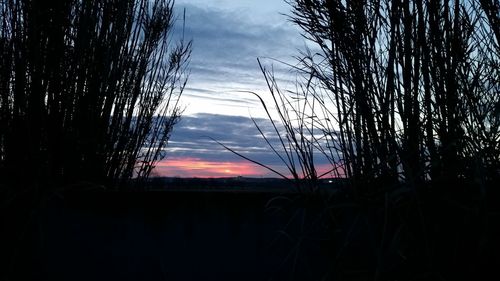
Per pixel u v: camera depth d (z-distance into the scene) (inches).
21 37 100.4
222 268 74.5
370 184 74.8
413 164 72.9
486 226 60.0
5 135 95.6
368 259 68.7
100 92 116.4
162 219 75.9
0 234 75.9
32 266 74.4
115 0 123.8
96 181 111.9
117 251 75.1
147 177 151.1
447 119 75.7
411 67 77.7
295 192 78.0
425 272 65.1
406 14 77.8
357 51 77.0
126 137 134.2
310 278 72.3
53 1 100.2
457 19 78.9
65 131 103.4
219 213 76.0
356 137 77.5
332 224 72.2
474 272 63.0
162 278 74.4
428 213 66.2
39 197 77.4
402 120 75.7
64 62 104.0
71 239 75.2
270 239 74.9
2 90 98.3
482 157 68.5
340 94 80.6
